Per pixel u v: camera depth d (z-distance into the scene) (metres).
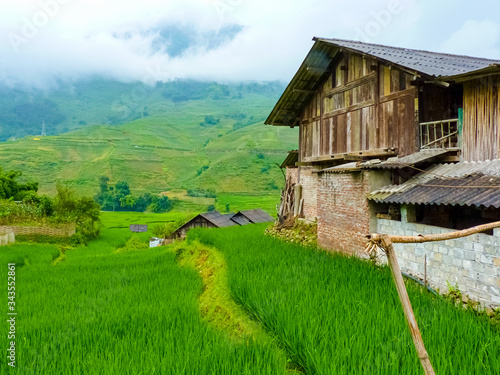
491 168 9.11
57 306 10.20
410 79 12.31
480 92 9.84
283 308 7.26
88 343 7.09
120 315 8.52
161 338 6.84
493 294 7.39
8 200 39.38
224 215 46.97
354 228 12.00
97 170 134.00
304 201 18.86
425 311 6.87
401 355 5.31
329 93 16.55
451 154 10.89
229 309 9.00
